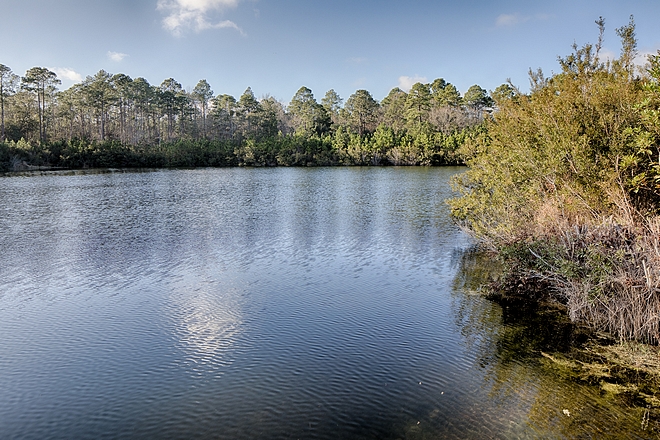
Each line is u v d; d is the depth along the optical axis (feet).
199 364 26.25
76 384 24.29
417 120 317.42
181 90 351.05
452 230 65.72
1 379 24.81
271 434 19.90
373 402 22.20
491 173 48.47
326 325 31.68
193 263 47.80
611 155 34.42
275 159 277.64
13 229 66.08
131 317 33.30
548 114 39.29
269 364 26.17
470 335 29.94
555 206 36.58
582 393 22.66
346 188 130.00
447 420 20.63
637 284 28.68
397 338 29.55
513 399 22.22
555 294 36.76
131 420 21.11
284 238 60.39
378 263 48.01
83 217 76.84
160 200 100.83
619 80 36.19
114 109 328.08
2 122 238.68
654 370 24.84
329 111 397.19
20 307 35.35
